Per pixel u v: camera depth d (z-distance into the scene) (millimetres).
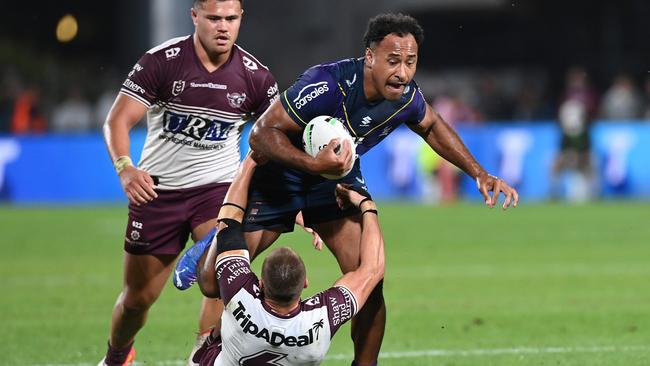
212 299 24031
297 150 20328
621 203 75750
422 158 78562
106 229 61531
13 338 30484
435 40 115750
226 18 23891
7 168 80375
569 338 29922
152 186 22172
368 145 22000
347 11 103312
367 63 20641
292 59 103312
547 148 78438
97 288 40031
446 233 58781
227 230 20547
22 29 122875
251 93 24875
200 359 20953
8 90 94188
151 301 25641
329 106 20781
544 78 110625
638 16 107938
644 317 33031
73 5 123125
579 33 110750
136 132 77500
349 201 21406
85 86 105062
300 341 19016
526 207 74000
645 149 77812
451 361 27047
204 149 25000
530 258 48031
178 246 25391
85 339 30391
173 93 24328
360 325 22422
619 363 26562
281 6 103188
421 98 21938
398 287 39688
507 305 35531
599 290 38562
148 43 92875
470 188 81812
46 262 47656
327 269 44500
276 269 18688
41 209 75562
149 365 26938
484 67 114625
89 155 80688
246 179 21500
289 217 22453
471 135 78938
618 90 85062
